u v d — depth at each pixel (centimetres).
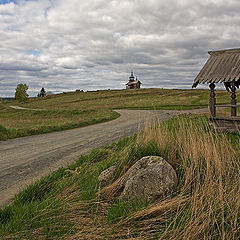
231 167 423
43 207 380
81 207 373
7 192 542
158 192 375
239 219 301
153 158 436
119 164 502
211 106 1091
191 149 497
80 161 723
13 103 11088
